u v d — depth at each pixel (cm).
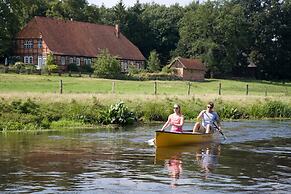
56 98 2855
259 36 11138
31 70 6800
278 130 2700
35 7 9988
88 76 7019
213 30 10325
